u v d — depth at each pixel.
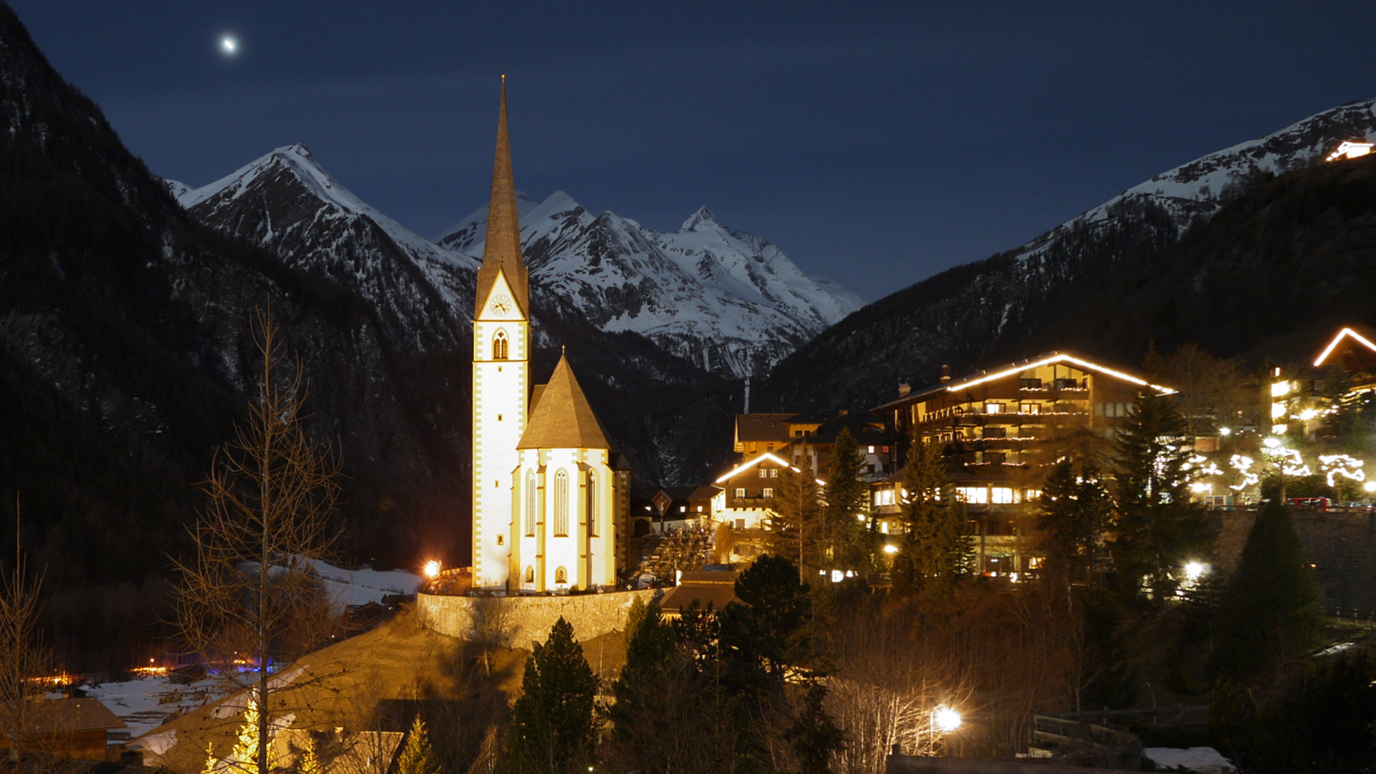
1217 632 66.56
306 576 32.81
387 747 57.25
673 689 52.19
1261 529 62.06
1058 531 80.81
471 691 91.56
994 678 61.12
